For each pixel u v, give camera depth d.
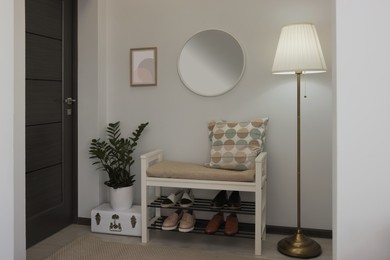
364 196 1.59
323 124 3.15
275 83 3.22
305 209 3.22
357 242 1.60
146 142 3.53
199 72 3.37
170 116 3.46
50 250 2.95
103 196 3.59
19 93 2.47
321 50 2.84
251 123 3.15
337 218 1.62
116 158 3.45
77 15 3.48
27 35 2.95
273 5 3.19
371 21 1.56
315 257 2.80
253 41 3.25
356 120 1.58
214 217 3.15
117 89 3.58
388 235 1.58
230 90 3.31
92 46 3.46
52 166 3.29
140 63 3.50
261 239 2.92
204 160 3.40
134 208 3.38
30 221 3.01
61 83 3.38
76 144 3.54
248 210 2.97
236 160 3.04
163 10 3.43
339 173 1.61
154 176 3.02
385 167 1.57
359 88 1.58
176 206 3.07
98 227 3.32
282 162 3.24
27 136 2.97
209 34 3.33
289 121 3.21
